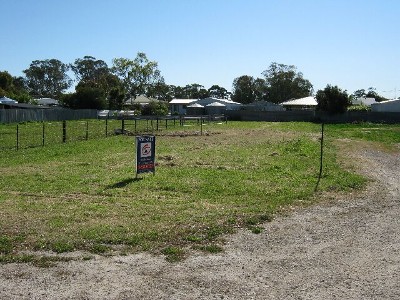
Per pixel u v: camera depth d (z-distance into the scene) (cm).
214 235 852
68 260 709
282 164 1814
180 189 1278
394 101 6969
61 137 3288
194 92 15500
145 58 9931
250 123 5878
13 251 745
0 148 2456
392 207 1120
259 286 620
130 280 635
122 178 1449
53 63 15188
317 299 579
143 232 853
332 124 5747
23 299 571
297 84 12188
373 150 2606
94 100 8638
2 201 1121
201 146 2648
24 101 9681
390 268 691
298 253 761
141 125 5062
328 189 1323
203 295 588
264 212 1032
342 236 862
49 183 1371
